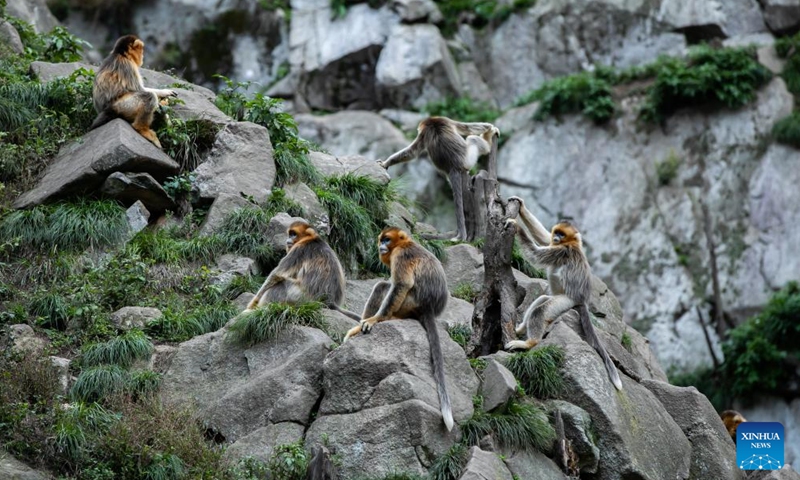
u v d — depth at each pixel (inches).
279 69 4653.1
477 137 2736.2
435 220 4298.7
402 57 4527.6
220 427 1729.8
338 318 1895.9
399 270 1755.7
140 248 2185.0
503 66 4729.3
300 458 1612.9
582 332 2041.1
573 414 1782.7
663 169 4308.6
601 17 4717.0
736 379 3890.3
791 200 4178.2
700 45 4512.8
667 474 1839.3
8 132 2425.0
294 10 4741.6
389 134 4365.2
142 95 2393.0
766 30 4650.6
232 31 4680.1
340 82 4606.3
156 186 2298.2
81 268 2123.5
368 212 2512.3
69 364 1860.2
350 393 1699.1
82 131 2486.5
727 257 4156.0
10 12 3415.4
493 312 2003.0
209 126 2500.0
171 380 1835.6
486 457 1604.3
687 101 4377.5
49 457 1615.4
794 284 3991.1
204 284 2130.9
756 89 4362.7
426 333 1749.5
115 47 2444.6
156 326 1975.9
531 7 4761.3
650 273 4170.8
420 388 1674.5
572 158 4377.5
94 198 2283.5
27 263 2122.3
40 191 2266.2
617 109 4421.8
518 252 2539.4
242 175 2375.7
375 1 4658.0
